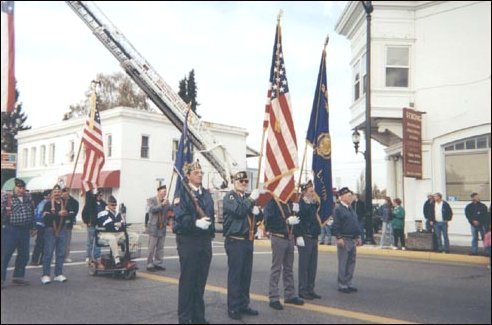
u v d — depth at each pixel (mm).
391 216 17047
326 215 9133
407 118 17406
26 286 9273
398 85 18719
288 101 8523
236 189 7223
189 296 6516
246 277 7137
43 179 32969
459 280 10172
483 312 7242
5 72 8055
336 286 9375
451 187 17594
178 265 12141
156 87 14688
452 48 17688
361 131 21547
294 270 11422
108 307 7527
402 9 18719
